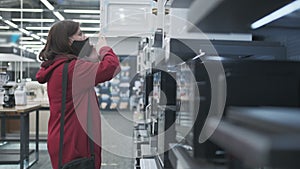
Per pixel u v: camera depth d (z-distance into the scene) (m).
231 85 0.81
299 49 1.23
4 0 8.73
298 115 0.44
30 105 4.20
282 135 0.34
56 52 1.83
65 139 1.79
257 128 0.38
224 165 0.75
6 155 4.64
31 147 6.04
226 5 1.33
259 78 0.81
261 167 0.59
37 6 9.01
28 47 8.62
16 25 8.98
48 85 1.86
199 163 0.91
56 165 1.83
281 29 1.34
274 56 1.27
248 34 1.46
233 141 0.41
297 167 0.32
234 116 0.50
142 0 3.06
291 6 1.26
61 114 1.79
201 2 1.38
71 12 9.18
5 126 6.34
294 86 0.80
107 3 3.41
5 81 4.15
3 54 8.30
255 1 1.26
